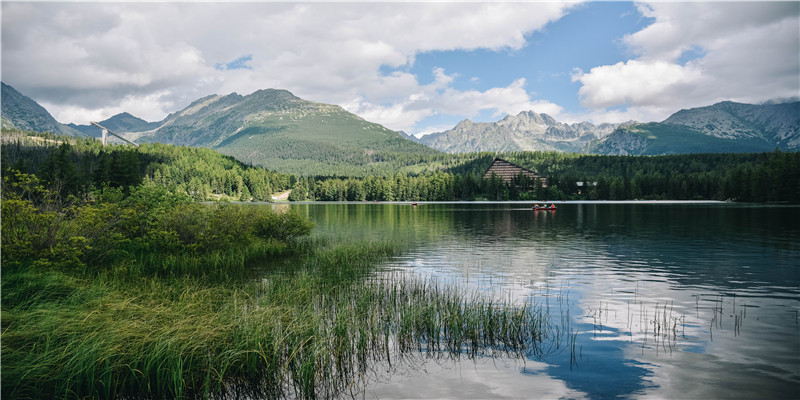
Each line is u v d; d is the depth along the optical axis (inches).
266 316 464.1
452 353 430.6
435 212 3969.0
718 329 511.2
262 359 378.9
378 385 358.9
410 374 381.1
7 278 542.0
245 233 1146.0
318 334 429.7
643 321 544.1
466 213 3742.6
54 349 357.1
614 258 1111.6
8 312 416.8
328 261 1002.7
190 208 1064.2
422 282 788.6
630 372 385.1
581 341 467.5
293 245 1275.8
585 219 2775.6
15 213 689.0
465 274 882.1
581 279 826.2
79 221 797.2
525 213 3688.5
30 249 679.7
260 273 853.2
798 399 332.5
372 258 1099.3
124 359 349.1
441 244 1434.5
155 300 520.7
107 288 566.3
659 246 1359.5
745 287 752.3
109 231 877.8
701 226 2118.6
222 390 349.7
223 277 799.7
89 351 345.7
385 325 512.4
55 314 424.8
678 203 6141.7
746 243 1412.4
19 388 327.6
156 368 347.3
